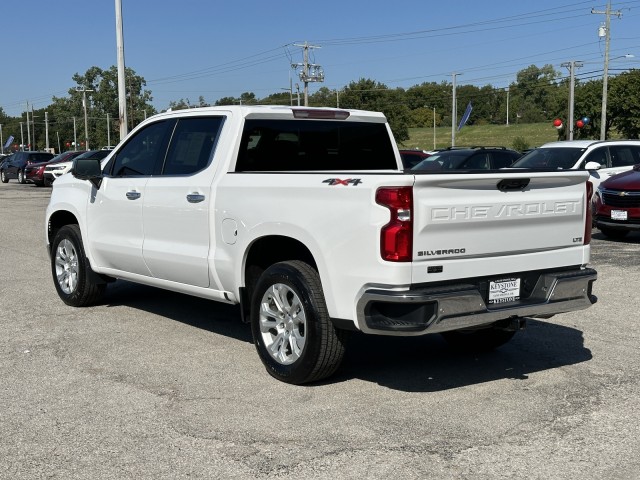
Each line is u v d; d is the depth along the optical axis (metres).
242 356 6.20
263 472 3.99
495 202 5.04
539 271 5.43
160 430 4.58
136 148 7.18
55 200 8.17
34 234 15.09
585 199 5.63
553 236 5.45
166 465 4.09
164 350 6.38
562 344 6.61
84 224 7.68
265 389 5.35
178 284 6.63
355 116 6.92
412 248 4.72
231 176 5.95
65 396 5.20
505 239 5.16
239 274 5.84
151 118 7.09
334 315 5.09
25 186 35.75
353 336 7.00
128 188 7.02
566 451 4.26
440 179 4.75
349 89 86.12
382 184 4.73
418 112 140.25
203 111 6.53
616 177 13.73
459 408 4.97
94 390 5.32
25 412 4.89
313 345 5.20
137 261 6.98
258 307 5.66
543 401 5.11
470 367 5.93
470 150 16.62
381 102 83.81
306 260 5.72
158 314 7.74
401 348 6.55
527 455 4.21
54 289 9.12
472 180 4.88
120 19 24.34
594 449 4.29
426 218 4.73
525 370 5.84
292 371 5.36
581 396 5.20
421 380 5.59
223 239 5.96
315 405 5.02
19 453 4.25
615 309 7.93
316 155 6.67
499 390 5.35
